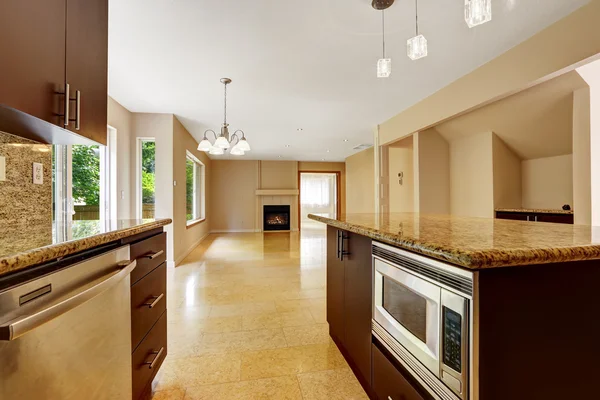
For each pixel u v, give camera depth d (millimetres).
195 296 2926
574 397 807
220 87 3158
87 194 3072
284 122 4664
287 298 2867
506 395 750
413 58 1657
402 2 1824
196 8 1844
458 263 721
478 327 726
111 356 1014
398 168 5781
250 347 1916
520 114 3217
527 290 761
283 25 2047
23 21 909
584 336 812
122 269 1026
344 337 1699
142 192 4113
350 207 8500
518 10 1917
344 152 7820
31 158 1460
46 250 707
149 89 3201
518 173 3902
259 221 8883
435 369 864
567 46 1985
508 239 907
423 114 3619
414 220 1693
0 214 1276
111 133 3529
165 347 1605
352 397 1435
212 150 3387
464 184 4141
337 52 2434
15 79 875
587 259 762
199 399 1421
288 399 1423
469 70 2812
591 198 2381
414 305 1011
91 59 1316
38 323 640
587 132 2449
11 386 632
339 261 1781
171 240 4133
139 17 1926
